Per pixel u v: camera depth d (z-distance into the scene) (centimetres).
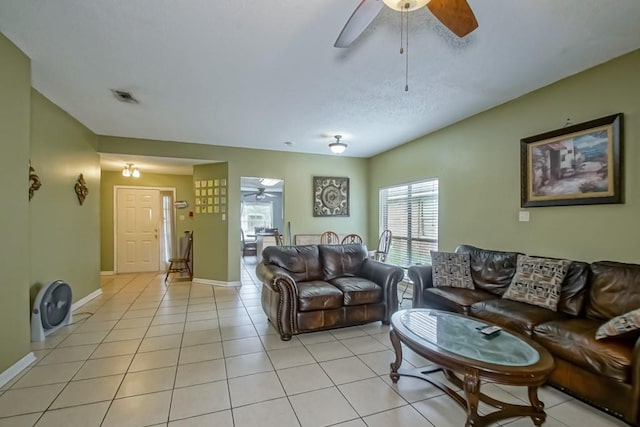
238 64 264
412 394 214
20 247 243
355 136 492
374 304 344
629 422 174
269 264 368
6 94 227
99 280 477
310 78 290
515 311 251
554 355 213
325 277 388
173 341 303
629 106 247
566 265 265
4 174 225
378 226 624
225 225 559
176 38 226
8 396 208
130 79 292
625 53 248
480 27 212
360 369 249
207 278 574
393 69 273
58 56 252
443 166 445
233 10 195
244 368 250
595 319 233
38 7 193
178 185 703
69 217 384
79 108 365
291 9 194
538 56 252
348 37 175
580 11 196
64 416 188
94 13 199
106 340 304
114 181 662
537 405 181
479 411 195
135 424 181
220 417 188
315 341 306
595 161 267
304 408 197
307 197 619
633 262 246
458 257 351
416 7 154
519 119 335
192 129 454
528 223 327
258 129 455
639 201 242
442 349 181
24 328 246
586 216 277
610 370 179
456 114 391
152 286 547
